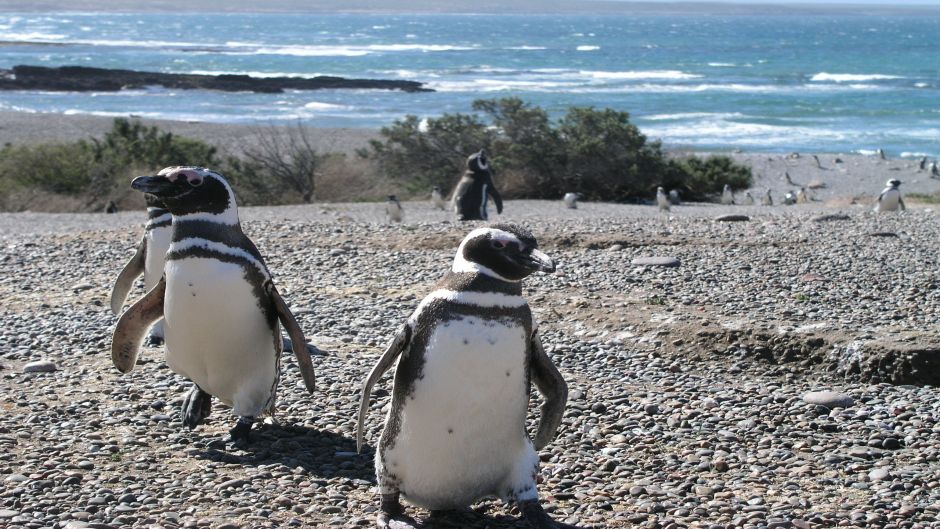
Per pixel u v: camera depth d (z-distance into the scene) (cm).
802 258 1244
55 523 461
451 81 8631
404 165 3014
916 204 2727
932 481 551
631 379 757
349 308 982
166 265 577
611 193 3031
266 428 627
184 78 7269
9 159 2702
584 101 6812
